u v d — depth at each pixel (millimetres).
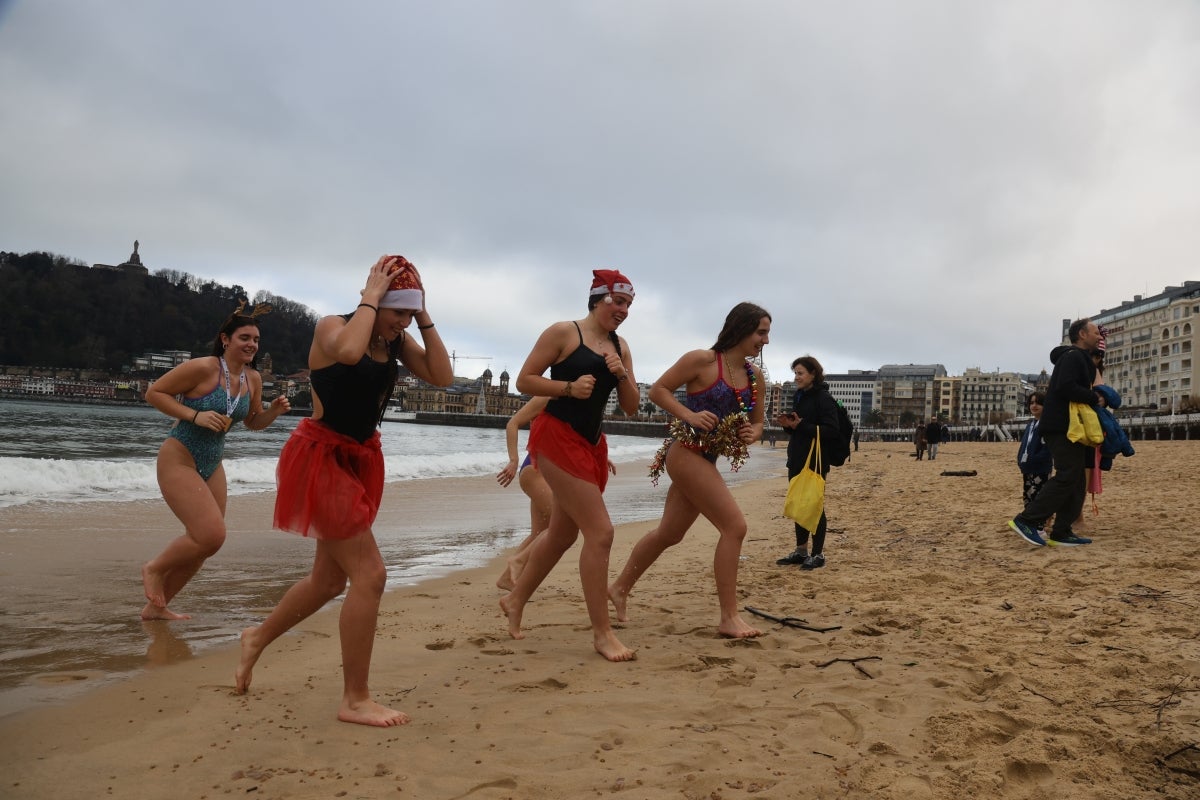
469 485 17375
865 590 6188
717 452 4840
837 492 16719
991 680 3803
